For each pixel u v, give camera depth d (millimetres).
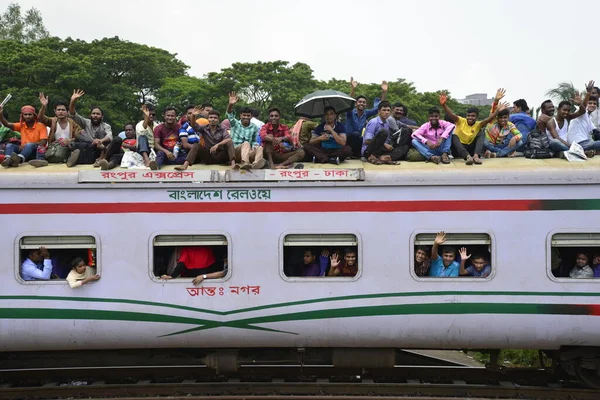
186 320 7906
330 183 7805
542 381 8711
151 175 7836
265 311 7867
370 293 7832
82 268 7887
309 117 9641
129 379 8852
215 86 30859
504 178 7742
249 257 7859
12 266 7863
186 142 8578
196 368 8984
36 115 9180
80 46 32125
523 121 9594
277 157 8562
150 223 7871
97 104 28812
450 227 7789
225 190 7855
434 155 8469
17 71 28797
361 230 7816
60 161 8633
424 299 7809
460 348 8148
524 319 7777
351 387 8320
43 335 7961
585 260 7859
